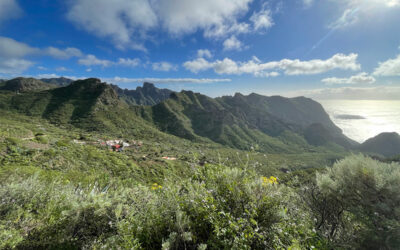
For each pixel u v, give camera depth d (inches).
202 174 107.3
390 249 102.2
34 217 97.8
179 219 75.1
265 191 92.7
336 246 98.3
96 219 89.5
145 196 107.3
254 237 67.7
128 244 67.8
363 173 131.6
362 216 122.8
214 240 69.1
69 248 79.6
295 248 65.2
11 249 76.5
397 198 118.8
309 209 139.3
